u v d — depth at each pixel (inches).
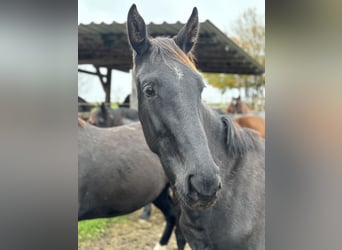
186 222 60.5
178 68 51.0
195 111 48.9
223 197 57.9
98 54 192.5
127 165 85.9
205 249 60.2
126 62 213.0
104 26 147.7
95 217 86.4
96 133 85.8
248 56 216.1
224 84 382.0
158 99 50.1
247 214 58.9
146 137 55.9
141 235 120.0
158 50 53.2
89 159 80.0
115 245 110.0
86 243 111.0
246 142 63.5
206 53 204.7
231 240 58.5
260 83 350.6
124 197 86.7
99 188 81.7
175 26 149.3
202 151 46.7
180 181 48.9
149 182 90.8
